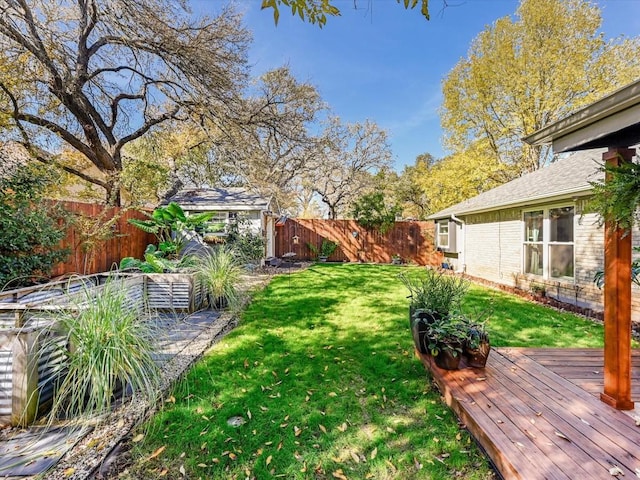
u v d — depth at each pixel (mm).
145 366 2684
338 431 2252
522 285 7379
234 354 3543
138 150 12094
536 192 6699
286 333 4270
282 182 19234
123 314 2662
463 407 2287
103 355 2379
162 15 7375
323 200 22078
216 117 9164
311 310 5461
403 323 4746
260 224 11180
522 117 13648
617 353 2254
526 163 14469
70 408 2332
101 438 2100
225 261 5891
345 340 4023
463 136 15141
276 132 10797
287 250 14406
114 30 7527
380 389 2824
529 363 3064
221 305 5609
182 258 6473
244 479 1822
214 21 8016
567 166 7707
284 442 2129
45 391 2348
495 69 13773
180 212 7676
